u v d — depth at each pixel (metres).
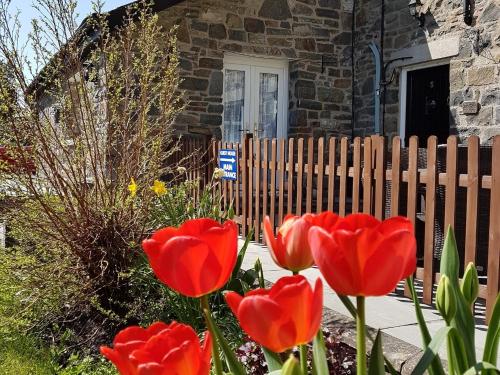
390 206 3.81
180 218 4.00
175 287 0.95
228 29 8.55
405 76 8.26
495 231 2.96
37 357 3.18
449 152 3.25
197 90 8.31
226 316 3.33
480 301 3.58
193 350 0.86
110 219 3.73
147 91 4.53
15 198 3.72
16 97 3.70
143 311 3.69
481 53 6.88
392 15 8.40
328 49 9.25
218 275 0.95
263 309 0.83
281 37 8.94
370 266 0.84
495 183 2.95
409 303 3.40
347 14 9.34
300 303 0.84
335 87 9.31
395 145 3.65
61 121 3.91
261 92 9.16
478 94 6.94
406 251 0.85
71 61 4.00
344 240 0.84
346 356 2.48
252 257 4.70
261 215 5.48
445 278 1.06
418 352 2.39
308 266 1.05
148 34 4.46
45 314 3.64
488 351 1.14
